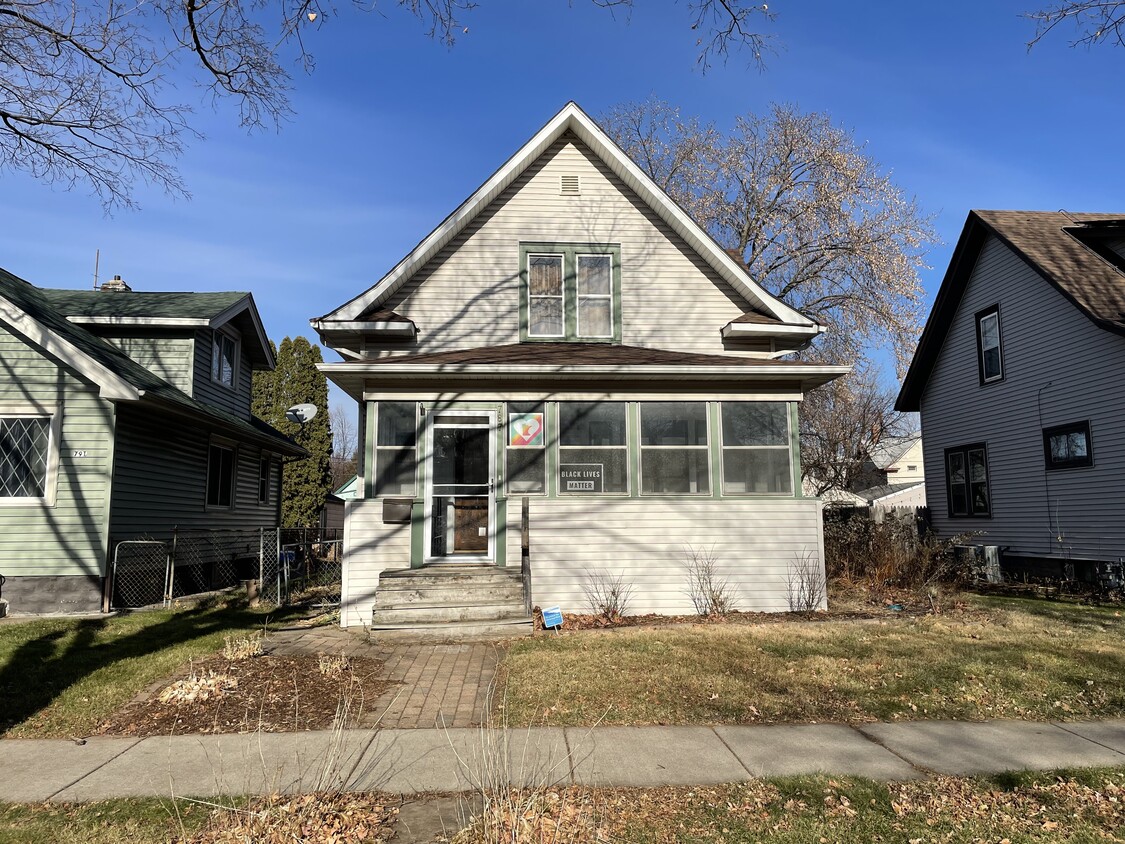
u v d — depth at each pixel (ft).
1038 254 54.54
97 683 24.12
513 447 37.70
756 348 44.60
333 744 16.81
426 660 27.61
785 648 27.76
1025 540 56.65
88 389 39.96
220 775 16.71
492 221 44.39
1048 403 54.49
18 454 39.17
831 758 17.61
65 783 16.43
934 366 69.72
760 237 84.79
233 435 59.11
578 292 44.62
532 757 17.48
